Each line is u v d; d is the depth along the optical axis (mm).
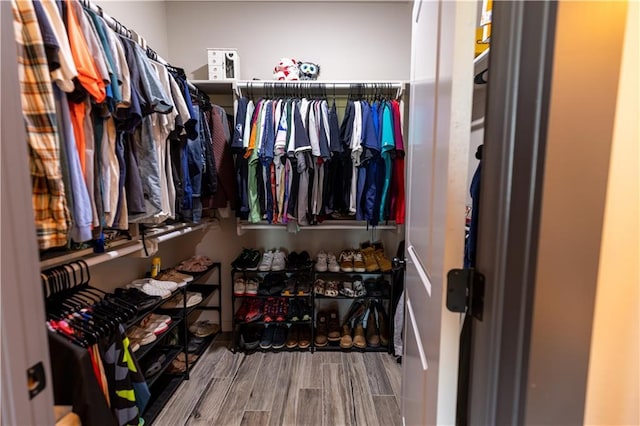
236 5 2207
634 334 466
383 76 2264
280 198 1900
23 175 465
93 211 945
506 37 448
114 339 1106
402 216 1941
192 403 1572
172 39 2213
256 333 2160
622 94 432
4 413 434
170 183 1394
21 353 455
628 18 425
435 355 591
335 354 2039
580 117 408
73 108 858
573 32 397
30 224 476
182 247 2352
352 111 1895
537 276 428
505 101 454
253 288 2090
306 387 1701
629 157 440
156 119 1271
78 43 834
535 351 440
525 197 432
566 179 415
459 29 506
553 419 450
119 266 1646
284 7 2215
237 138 1816
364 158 1848
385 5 2219
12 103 451
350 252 2229
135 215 1179
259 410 1524
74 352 823
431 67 721
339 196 1958
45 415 492
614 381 472
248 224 2170
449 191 528
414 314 914
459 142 521
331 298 2123
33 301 477
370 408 1544
